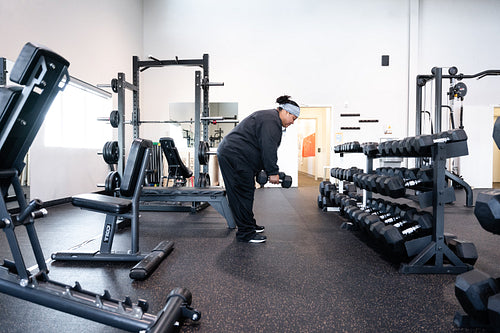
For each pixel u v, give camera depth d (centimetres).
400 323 112
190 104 634
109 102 505
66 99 415
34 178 351
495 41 616
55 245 215
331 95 623
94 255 179
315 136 870
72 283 149
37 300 101
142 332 92
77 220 303
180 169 379
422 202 163
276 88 626
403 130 620
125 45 557
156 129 634
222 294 137
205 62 323
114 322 96
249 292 139
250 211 219
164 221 297
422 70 622
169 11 633
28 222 109
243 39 625
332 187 347
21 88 101
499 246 212
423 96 611
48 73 103
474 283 99
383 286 145
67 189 411
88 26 439
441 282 149
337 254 193
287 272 163
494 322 89
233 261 180
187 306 109
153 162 439
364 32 620
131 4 580
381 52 619
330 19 621
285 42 623
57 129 397
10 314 120
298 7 622
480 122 593
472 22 618
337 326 111
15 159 113
